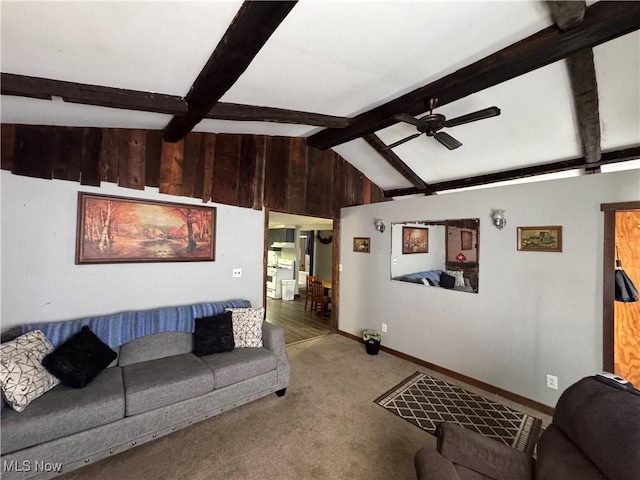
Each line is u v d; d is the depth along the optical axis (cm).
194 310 299
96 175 269
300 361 373
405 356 388
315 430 234
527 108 287
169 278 311
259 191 384
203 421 242
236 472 190
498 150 359
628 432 110
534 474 138
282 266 794
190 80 192
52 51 143
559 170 348
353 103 287
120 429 194
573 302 258
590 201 251
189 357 264
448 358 343
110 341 248
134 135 290
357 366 361
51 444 171
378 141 400
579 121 275
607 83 241
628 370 337
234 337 291
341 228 486
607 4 160
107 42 141
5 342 211
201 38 146
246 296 371
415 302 378
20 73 162
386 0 141
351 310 468
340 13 149
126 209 284
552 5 153
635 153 299
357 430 236
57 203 250
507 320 297
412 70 224
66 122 241
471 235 327
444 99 252
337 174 483
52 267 248
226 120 284
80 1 109
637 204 228
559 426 143
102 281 272
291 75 217
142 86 196
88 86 186
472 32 178
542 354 275
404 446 218
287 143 416
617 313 341
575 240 258
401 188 529
